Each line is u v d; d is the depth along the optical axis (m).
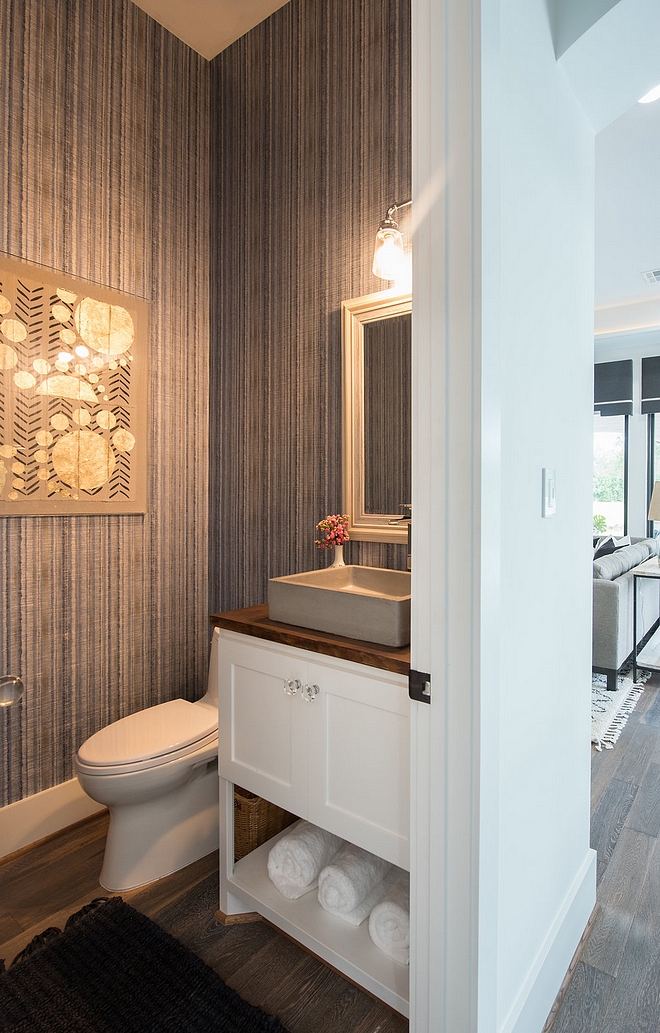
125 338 2.12
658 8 1.13
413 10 0.95
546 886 1.31
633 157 2.98
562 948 1.36
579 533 1.49
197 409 2.39
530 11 1.14
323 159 1.97
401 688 1.15
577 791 1.53
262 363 2.18
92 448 2.04
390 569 1.79
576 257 1.45
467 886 0.94
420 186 0.95
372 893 1.42
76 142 1.97
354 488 1.86
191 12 2.18
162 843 1.74
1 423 1.79
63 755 2.00
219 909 1.60
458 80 0.89
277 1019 1.24
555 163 1.29
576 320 1.45
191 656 2.42
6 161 1.78
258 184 2.21
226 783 1.57
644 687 3.50
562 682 1.38
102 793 1.58
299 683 1.36
